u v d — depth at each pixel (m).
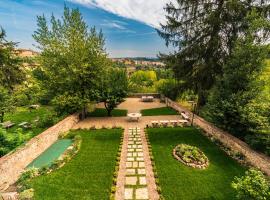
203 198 6.97
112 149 11.14
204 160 9.56
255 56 10.77
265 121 9.05
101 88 17.89
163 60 18.55
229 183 7.83
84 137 13.16
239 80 11.16
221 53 15.90
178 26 17.34
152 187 7.66
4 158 7.96
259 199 5.62
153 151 10.84
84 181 7.98
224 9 14.82
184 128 14.82
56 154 10.66
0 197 6.75
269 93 10.46
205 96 16.36
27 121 18.41
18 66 23.09
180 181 7.98
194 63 17.11
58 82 16.58
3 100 15.92
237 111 10.53
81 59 16.59
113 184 7.81
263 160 8.27
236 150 10.30
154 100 28.20
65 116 16.31
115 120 17.56
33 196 6.99
